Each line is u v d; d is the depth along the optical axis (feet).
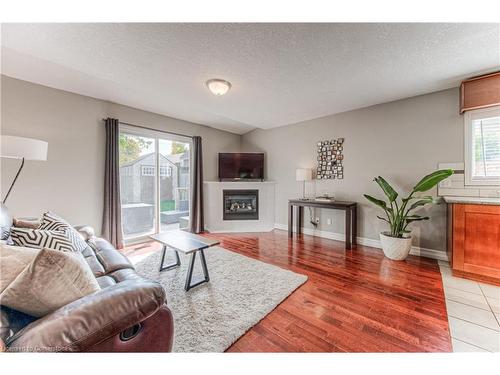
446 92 9.70
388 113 11.33
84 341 2.55
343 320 5.68
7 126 8.88
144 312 3.02
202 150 16.65
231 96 10.46
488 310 6.09
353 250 11.36
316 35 5.96
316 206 12.73
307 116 13.84
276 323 5.57
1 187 8.80
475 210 7.67
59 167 10.16
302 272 8.64
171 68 7.77
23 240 4.74
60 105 10.19
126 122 12.51
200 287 7.38
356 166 12.54
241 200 17.07
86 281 3.30
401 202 10.94
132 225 13.08
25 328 2.69
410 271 8.68
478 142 9.06
